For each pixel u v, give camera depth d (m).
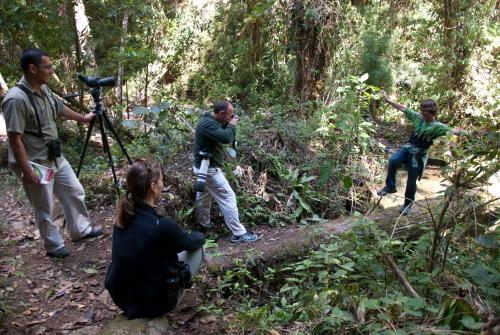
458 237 3.52
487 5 9.11
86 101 7.82
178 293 3.20
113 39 8.13
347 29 8.52
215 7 13.96
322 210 6.34
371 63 9.53
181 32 13.70
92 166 6.13
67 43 7.01
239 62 12.38
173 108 7.09
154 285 3.05
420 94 10.22
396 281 3.42
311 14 7.76
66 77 7.32
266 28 8.91
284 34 8.41
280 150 6.87
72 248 4.33
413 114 5.17
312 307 3.12
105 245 4.39
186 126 6.93
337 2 8.04
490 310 2.67
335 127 7.29
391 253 3.72
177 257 3.18
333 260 3.52
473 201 3.18
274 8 8.22
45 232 4.03
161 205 5.11
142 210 3.03
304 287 3.76
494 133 2.85
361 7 9.37
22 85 3.59
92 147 7.67
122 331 2.98
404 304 2.78
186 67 13.82
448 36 9.33
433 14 9.64
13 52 6.91
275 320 3.36
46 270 3.97
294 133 7.14
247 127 7.05
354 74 9.17
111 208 5.09
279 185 6.36
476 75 9.29
